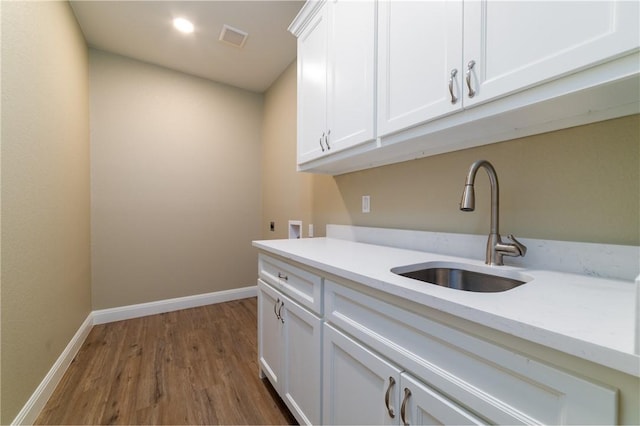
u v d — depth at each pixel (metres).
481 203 1.13
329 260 1.06
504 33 0.75
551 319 0.48
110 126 2.54
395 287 0.71
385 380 0.76
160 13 2.04
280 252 1.35
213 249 3.09
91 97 2.45
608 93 0.65
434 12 0.93
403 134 1.08
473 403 0.55
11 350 1.17
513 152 1.03
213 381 1.66
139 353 1.98
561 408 0.44
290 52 2.53
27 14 1.35
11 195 1.19
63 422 1.33
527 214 0.99
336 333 0.97
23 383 1.26
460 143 1.12
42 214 1.49
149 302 2.73
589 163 0.85
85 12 2.02
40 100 1.48
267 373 1.54
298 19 1.72
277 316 1.42
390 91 1.11
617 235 0.80
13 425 1.17
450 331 0.60
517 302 0.57
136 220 2.67
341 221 1.98
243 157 3.28
